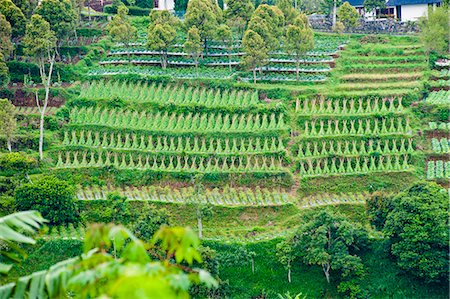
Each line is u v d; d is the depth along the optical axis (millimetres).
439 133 114000
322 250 86625
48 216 92375
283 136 112438
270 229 97250
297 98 119625
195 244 19250
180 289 17359
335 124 114812
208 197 102812
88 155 110000
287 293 80125
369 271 88688
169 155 109312
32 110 118375
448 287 85750
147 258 18547
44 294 20016
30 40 118000
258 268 89312
